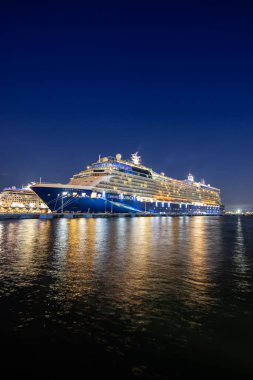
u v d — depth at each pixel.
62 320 10.37
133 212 123.06
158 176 143.50
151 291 13.87
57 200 103.56
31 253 25.42
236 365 7.73
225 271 18.41
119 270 18.38
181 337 9.20
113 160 121.00
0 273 17.50
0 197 162.25
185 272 18.00
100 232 48.81
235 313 11.18
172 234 46.94
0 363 7.74
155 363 7.81
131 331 9.57
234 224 88.75
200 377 7.25
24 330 9.55
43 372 7.38
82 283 15.20
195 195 171.88
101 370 7.48
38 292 13.58
